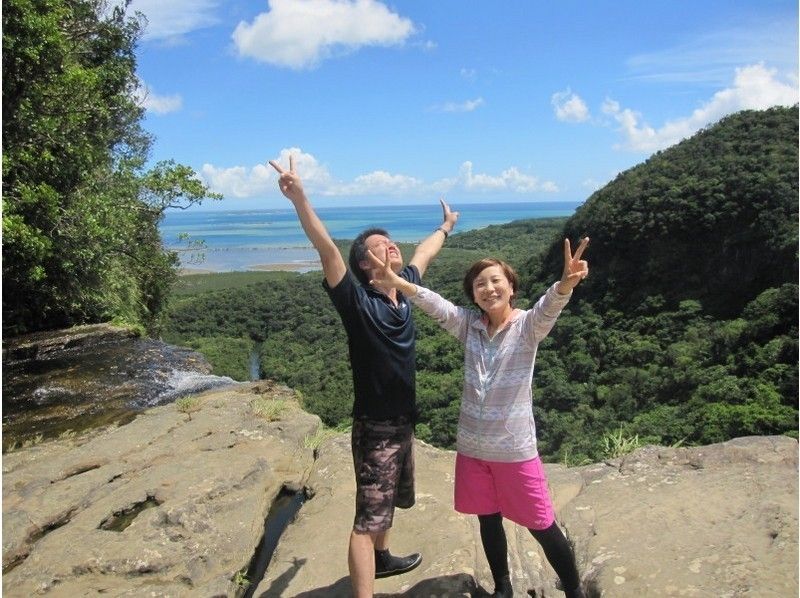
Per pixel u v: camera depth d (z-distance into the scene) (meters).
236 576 2.91
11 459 4.95
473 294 2.28
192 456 4.29
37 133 8.58
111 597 2.65
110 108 12.48
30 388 8.30
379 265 2.10
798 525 2.48
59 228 9.31
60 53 8.80
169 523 3.22
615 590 2.26
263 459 4.14
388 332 2.17
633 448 4.07
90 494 3.77
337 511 3.32
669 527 2.68
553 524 2.21
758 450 3.40
